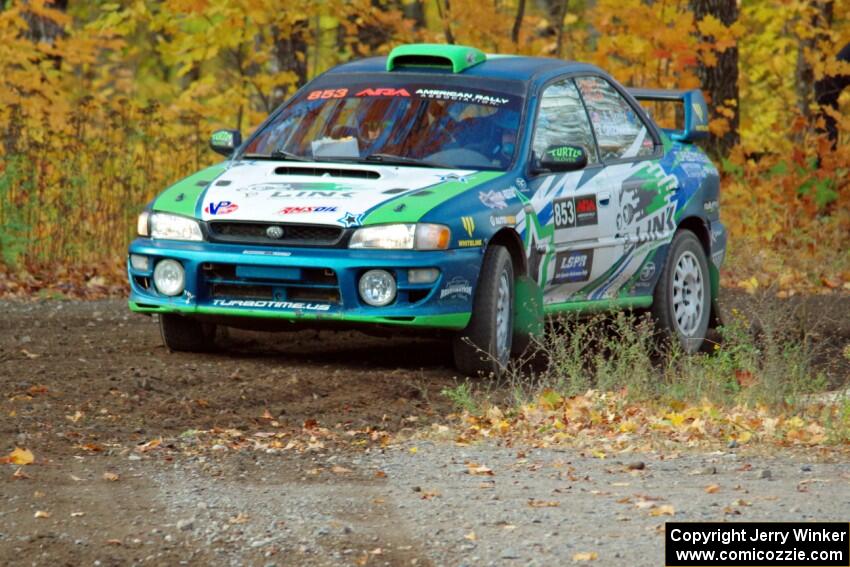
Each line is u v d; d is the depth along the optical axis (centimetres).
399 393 2338
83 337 2789
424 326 2347
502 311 2481
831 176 4469
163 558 1399
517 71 2730
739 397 2273
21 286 3572
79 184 3894
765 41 6184
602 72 2942
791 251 4269
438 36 4656
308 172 2523
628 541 1452
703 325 3062
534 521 1533
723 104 4953
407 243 2347
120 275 3800
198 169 4219
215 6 4559
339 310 2364
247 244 2408
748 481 1738
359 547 1437
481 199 2447
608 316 2825
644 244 2867
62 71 4625
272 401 2242
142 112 4106
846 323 3303
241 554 1414
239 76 4875
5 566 1368
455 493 1670
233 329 2892
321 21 5500
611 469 1812
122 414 2098
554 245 2600
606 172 2786
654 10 4541
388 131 2617
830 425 2027
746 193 4512
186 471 1767
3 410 2083
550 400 2223
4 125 4059
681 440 2005
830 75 4866
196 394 2247
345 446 1953
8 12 4294
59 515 1537
